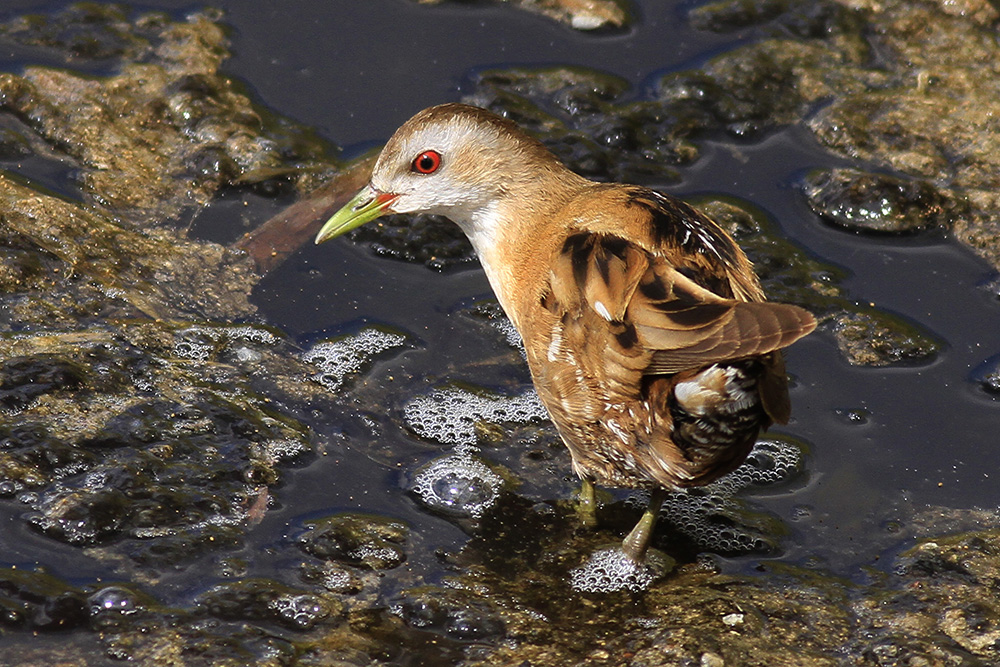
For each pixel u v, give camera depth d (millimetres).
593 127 11844
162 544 7641
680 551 8047
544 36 12938
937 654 7035
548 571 7812
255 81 12180
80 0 13000
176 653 6898
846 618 7406
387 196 9047
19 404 8484
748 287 7566
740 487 8555
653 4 13328
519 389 9328
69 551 7527
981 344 9672
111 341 9211
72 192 10719
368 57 12500
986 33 13172
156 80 12047
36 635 6945
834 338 9773
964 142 11805
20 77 11797
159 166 11172
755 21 13250
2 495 7809
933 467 8641
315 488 8258
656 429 7160
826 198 10992
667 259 7238
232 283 10008
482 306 10023
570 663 7000
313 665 6891
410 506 8219
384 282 10188
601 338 7168
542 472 8633
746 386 6645
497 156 8641
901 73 12695
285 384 9125
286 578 7535
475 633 7254
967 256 10586
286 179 11023
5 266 9664
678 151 11695
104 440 8320
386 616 7332
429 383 9281
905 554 7953
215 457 8375
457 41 12766
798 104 12297
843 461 8703
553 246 8117
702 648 7062
